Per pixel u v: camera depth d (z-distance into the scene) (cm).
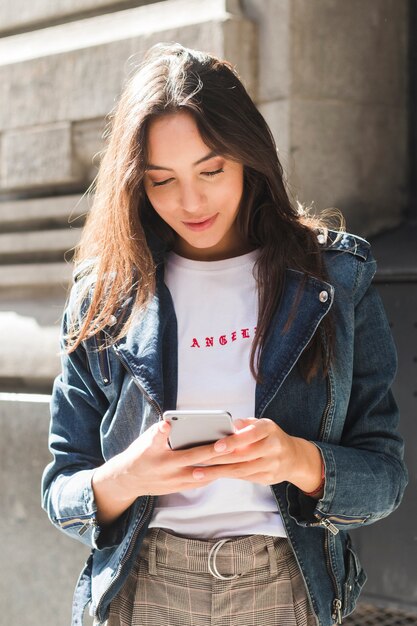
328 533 242
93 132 457
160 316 244
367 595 389
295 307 238
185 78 228
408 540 380
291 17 408
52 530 428
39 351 453
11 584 441
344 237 250
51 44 476
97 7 464
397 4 454
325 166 423
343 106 429
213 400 238
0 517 444
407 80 458
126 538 238
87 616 406
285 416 239
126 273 246
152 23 436
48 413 430
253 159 234
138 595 240
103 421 250
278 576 236
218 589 233
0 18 501
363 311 249
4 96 487
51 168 469
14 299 481
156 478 217
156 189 236
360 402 248
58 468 253
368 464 237
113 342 244
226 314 245
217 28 405
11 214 485
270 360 235
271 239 245
